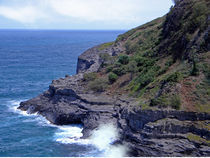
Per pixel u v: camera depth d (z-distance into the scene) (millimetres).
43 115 65312
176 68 52438
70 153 46312
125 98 55969
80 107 59594
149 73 57375
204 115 40375
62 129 57281
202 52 50031
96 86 64062
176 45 59438
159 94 46438
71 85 68750
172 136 40312
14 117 64438
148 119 43125
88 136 51938
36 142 50969
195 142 38344
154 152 39844
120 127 47719
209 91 43406
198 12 57875
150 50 69438
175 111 41625
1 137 53344
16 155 46094
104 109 55500
